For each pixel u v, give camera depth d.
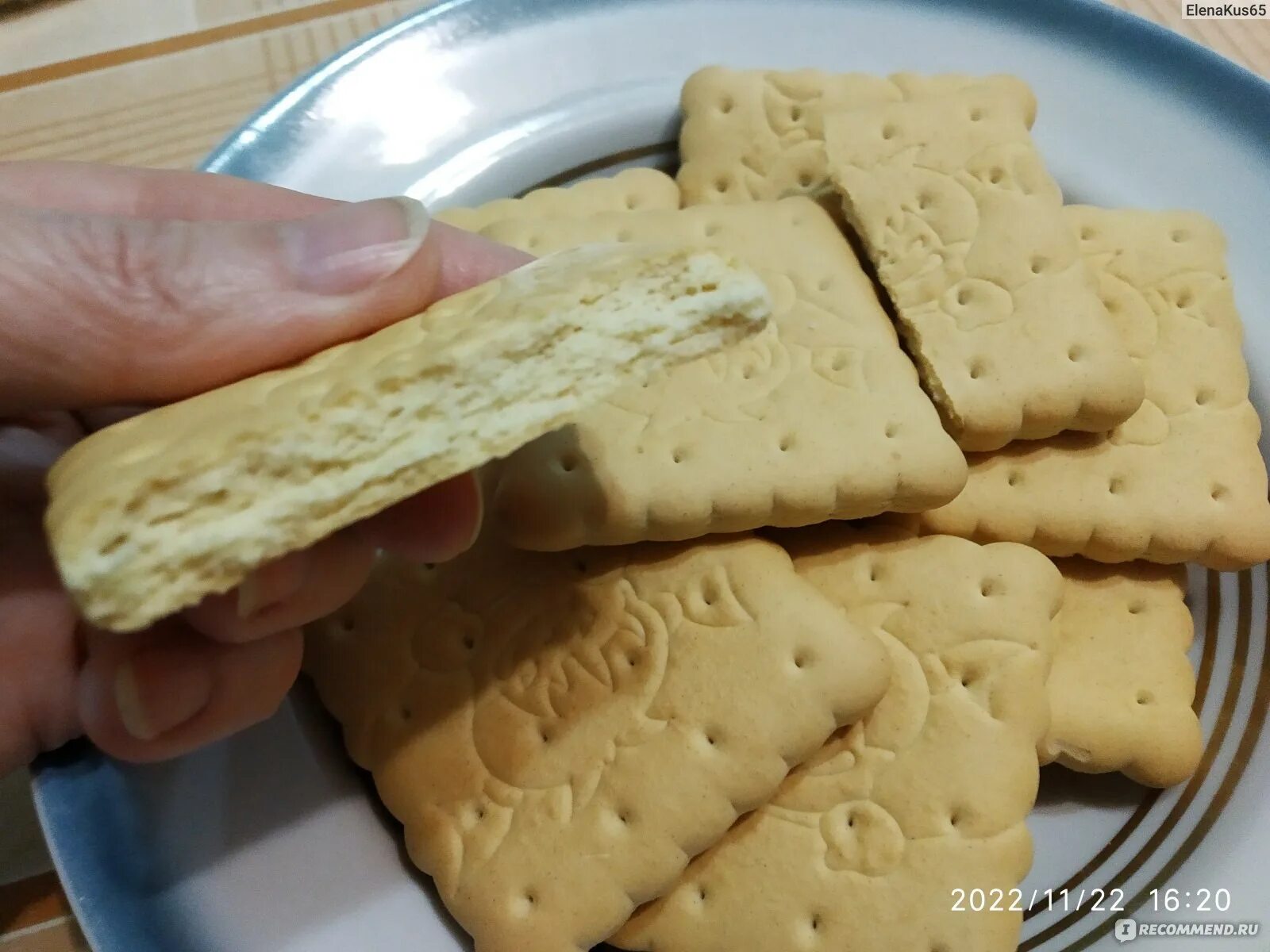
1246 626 0.15
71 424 0.14
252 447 0.09
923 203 0.16
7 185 0.14
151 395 0.11
